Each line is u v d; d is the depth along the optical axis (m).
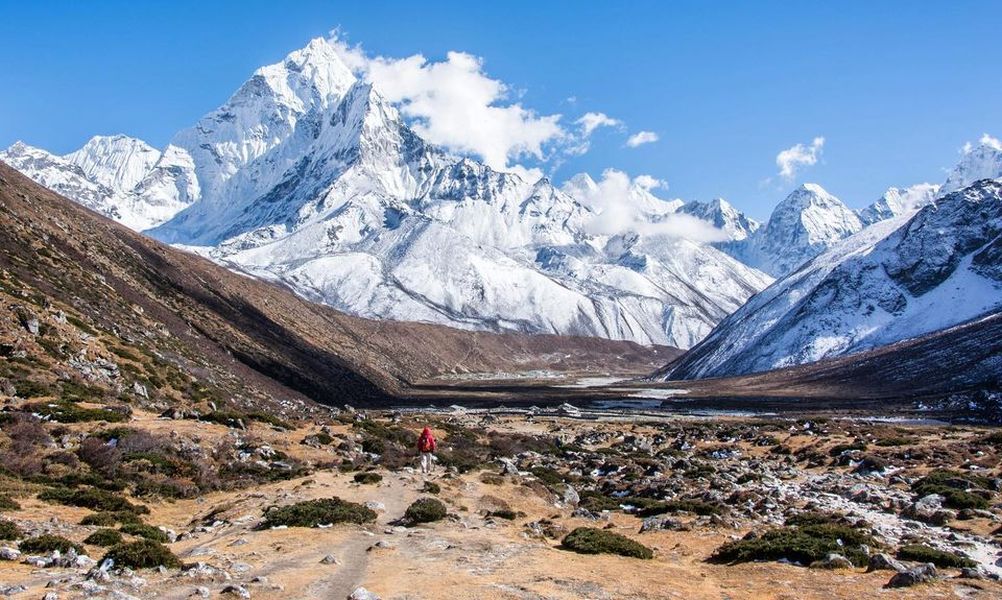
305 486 38.50
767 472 62.62
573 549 27.28
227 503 35.38
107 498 32.09
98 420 46.72
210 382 87.94
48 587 17.64
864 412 148.88
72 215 132.25
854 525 34.47
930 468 61.66
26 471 35.56
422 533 28.83
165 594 18.20
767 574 23.52
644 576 22.78
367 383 186.12
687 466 64.56
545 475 53.16
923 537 33.75
